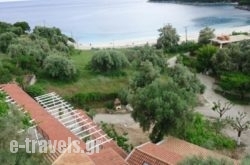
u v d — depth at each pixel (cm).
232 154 4616
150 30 17125
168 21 19912
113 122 5672
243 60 8000
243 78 7225
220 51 8131
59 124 3819
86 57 9175
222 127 5400
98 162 3064
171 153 3419
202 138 4591
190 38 13688
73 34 16238
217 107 6072
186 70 7006
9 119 2283
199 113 5722
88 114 5569
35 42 8569
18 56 7400
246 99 6906
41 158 2203
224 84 7181
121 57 7706
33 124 3444
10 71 6700
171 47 10681
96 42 14088
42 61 7631
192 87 6556
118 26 18500
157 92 4366
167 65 8212
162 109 4141
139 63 8031
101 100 6544
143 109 4347
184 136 4534
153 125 4678
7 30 10181
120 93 6444
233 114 6159
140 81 6456
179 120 4159
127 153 3944
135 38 14975
